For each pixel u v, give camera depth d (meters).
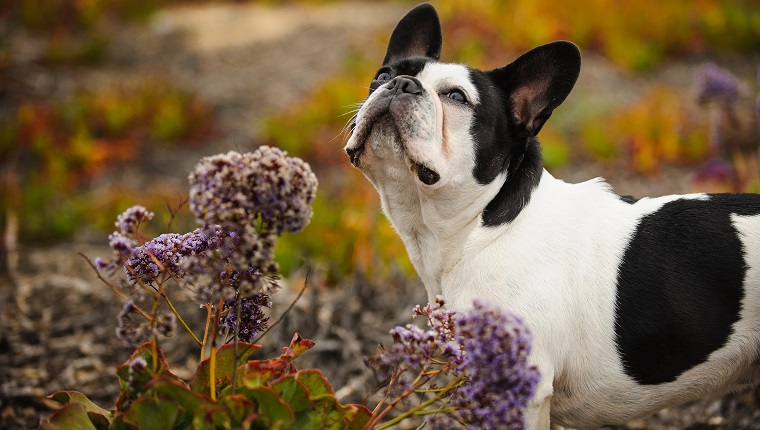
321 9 15.75
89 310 5.00
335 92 9.68
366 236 5.95
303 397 2.26
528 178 3.12
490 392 2.09
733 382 3.06
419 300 4.85
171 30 14.19
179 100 10.07
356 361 4.28
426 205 3.09
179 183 8.38
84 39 13.20
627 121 9.02
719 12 12.51
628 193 7.89
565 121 9.68
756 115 6.51
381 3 16.36
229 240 2.22
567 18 12.48
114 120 9.55
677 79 11.12
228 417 2.16
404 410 3.80
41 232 6.82
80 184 8.48
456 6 12.62
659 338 2.91
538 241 2.96
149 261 2.41
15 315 4.98
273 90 11.14
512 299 2.87
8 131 8.55
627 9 12.58
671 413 3.99
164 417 2.18
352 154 3.15
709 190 6.82
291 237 6.10
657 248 2.97
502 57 11.38
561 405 3.08
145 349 2.44
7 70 10.89
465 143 3.03
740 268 2.89
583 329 2.93
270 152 2.17
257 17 15.05
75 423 2.30
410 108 2.95
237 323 2.30
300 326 4.49
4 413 3.87
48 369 4.33
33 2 13.52
